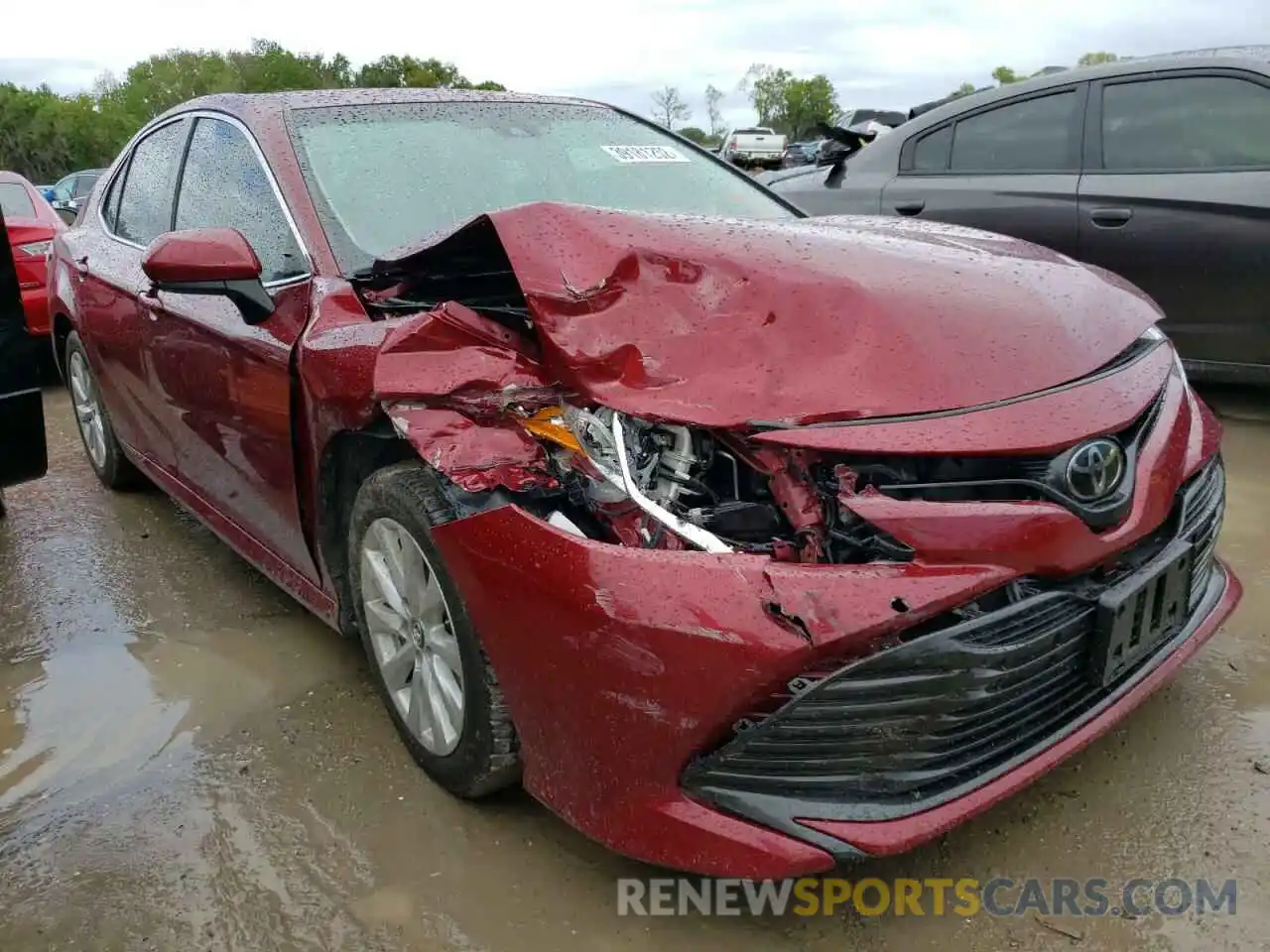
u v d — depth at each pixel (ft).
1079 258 15.14
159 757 8.26
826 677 5.36
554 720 6.06
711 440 6.07
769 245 6.78
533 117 10.61
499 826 7.21
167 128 12.00
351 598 8.39
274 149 9.21
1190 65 14.44
